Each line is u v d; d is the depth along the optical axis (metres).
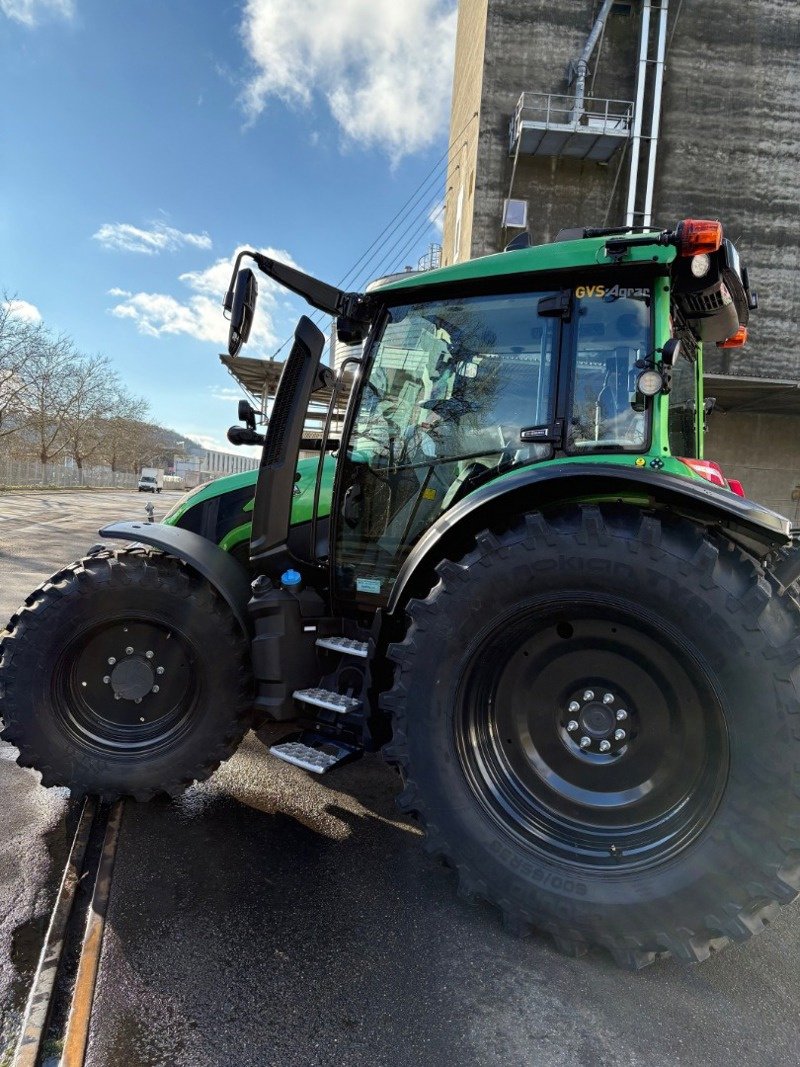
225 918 1.94
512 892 1.87
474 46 16.34
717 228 1.97
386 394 2.62
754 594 1.68
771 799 1.62
